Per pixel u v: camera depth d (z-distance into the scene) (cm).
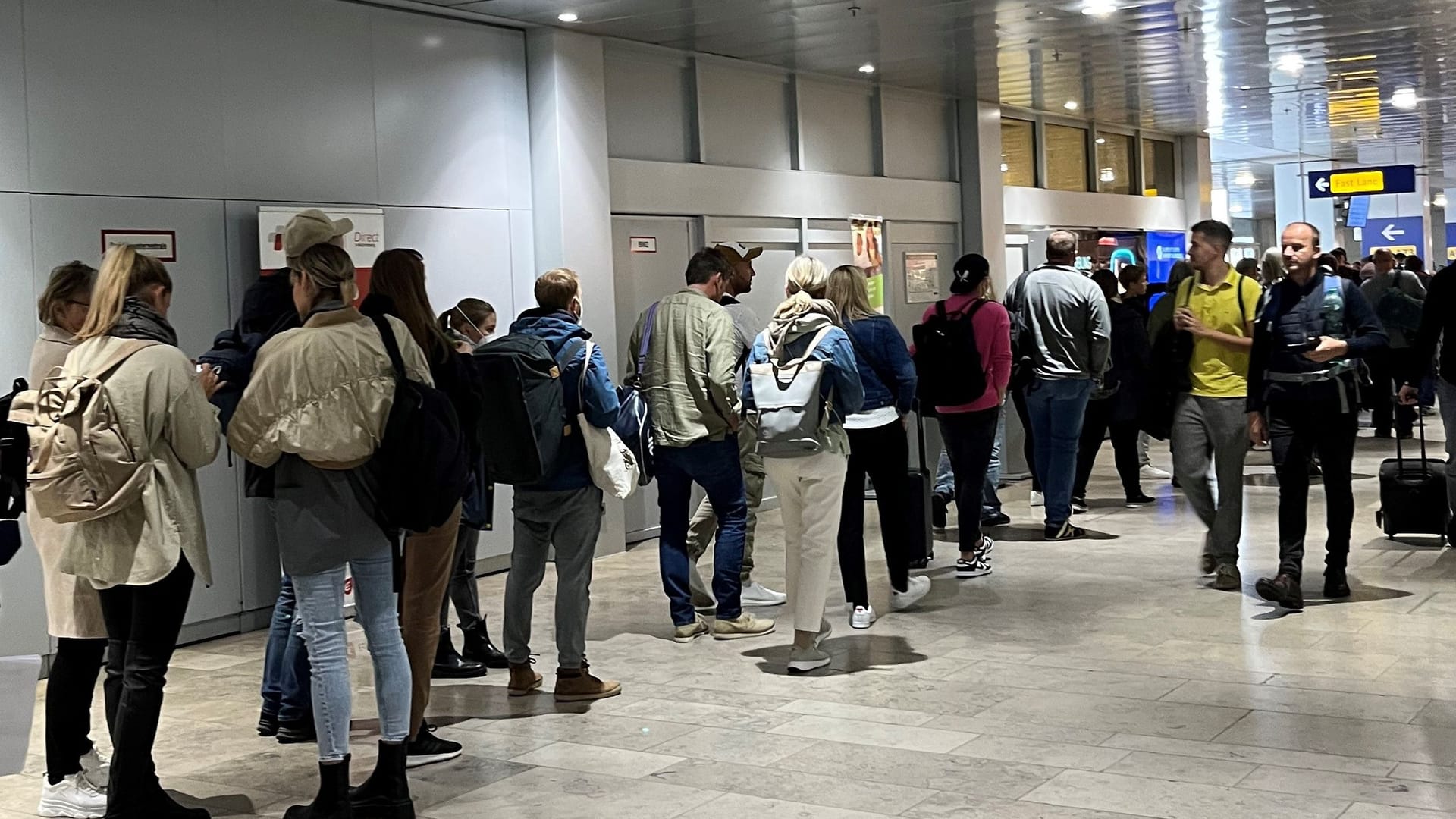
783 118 1195
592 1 861
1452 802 436
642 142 1053
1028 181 1539
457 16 894
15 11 662
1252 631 671
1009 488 1229
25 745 430
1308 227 687
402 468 432
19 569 662
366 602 445
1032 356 931
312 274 433
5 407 432
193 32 740
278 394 422
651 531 1054
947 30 1034
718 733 536
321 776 439
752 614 727
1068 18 1006
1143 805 441
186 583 438
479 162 916
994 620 715
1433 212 3666
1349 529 727
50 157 677
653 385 674
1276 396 701
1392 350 1371
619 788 476
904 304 1335
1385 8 1016
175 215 731
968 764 488
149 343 430
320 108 809
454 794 475
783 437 603
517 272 945
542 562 592
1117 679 594
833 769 488
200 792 486
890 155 1321
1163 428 810
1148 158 1819
